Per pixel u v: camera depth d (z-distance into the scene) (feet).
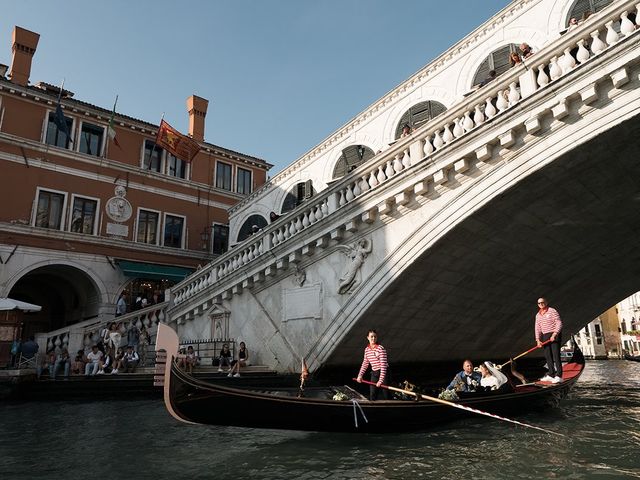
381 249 32.76
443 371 47.09
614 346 164.25
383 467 17.98
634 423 26.40
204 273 47.93
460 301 39.24
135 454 19.99
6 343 38.52
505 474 17.02
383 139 44.19
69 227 56.34
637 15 22.47
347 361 36.94
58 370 40.04
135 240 61.31
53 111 57.57
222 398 19.39
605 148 24.82
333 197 35.86
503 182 26.86
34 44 58.85
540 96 24.81
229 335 44.01
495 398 25.25
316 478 16.81
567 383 30.22
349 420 21.75
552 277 42.24
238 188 74.08
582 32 24.09
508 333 50.26
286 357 38.40
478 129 27.14
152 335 48.70
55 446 21.40
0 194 52.47
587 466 17.87
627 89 22.93
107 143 61.26
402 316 36.45
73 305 64.18
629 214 33.04
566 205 30.14
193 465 18.40
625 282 49.78
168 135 61.77
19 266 52.37
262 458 19.31
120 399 35.47
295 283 38.45
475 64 38.09
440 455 19.60
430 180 29.99
